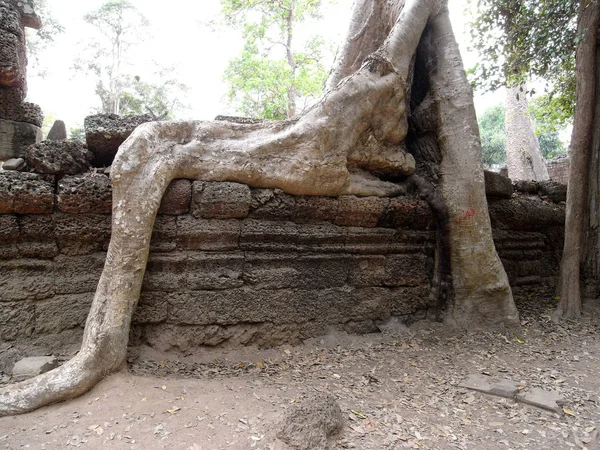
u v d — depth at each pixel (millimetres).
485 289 5461
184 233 4121
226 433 2713
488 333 5285
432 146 5859
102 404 3053
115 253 3617
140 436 2668
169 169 3959
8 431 2725
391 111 5262
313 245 4793
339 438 2861
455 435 3068
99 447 2549
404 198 5492
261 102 18547
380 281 5227
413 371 4219
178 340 4098
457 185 5523
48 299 3943
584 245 6504
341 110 4844
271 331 4516
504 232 6785
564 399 3637
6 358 3676
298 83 17422
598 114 6352
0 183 3725
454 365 4387
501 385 3809
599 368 4340
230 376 3848
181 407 3016
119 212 3664
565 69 8406
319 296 4809
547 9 7125
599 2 6062
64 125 5535
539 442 3039
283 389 3541
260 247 4473
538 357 4621
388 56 5227
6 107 5328
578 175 6152
